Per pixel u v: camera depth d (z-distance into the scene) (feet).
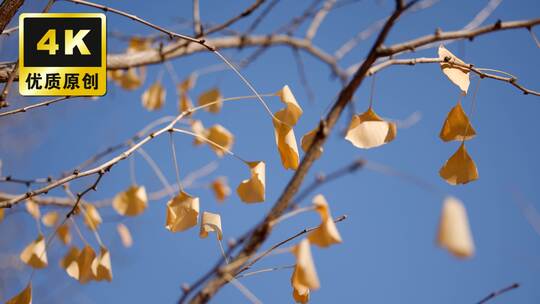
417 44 3.32
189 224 3.53
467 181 3.46
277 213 3.00
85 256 3.82
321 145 3.10
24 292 3.71
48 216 4.65
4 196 4.35
